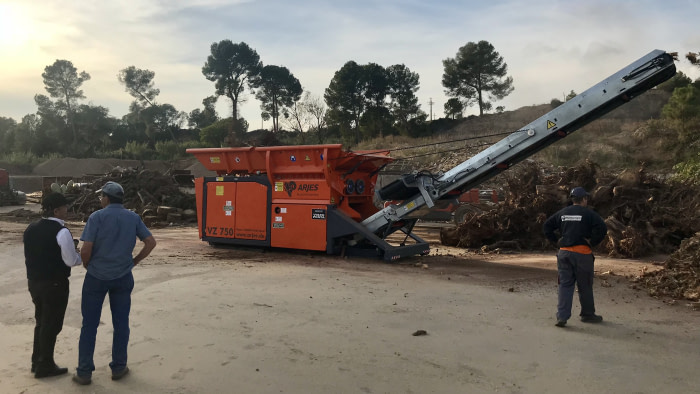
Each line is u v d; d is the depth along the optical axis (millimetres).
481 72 78062
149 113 96125
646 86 9531
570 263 6223
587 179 13961
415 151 48781
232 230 12648
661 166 37031
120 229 4527
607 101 9586
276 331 5953
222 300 7418
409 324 6258
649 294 7773
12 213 24062
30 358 5094
